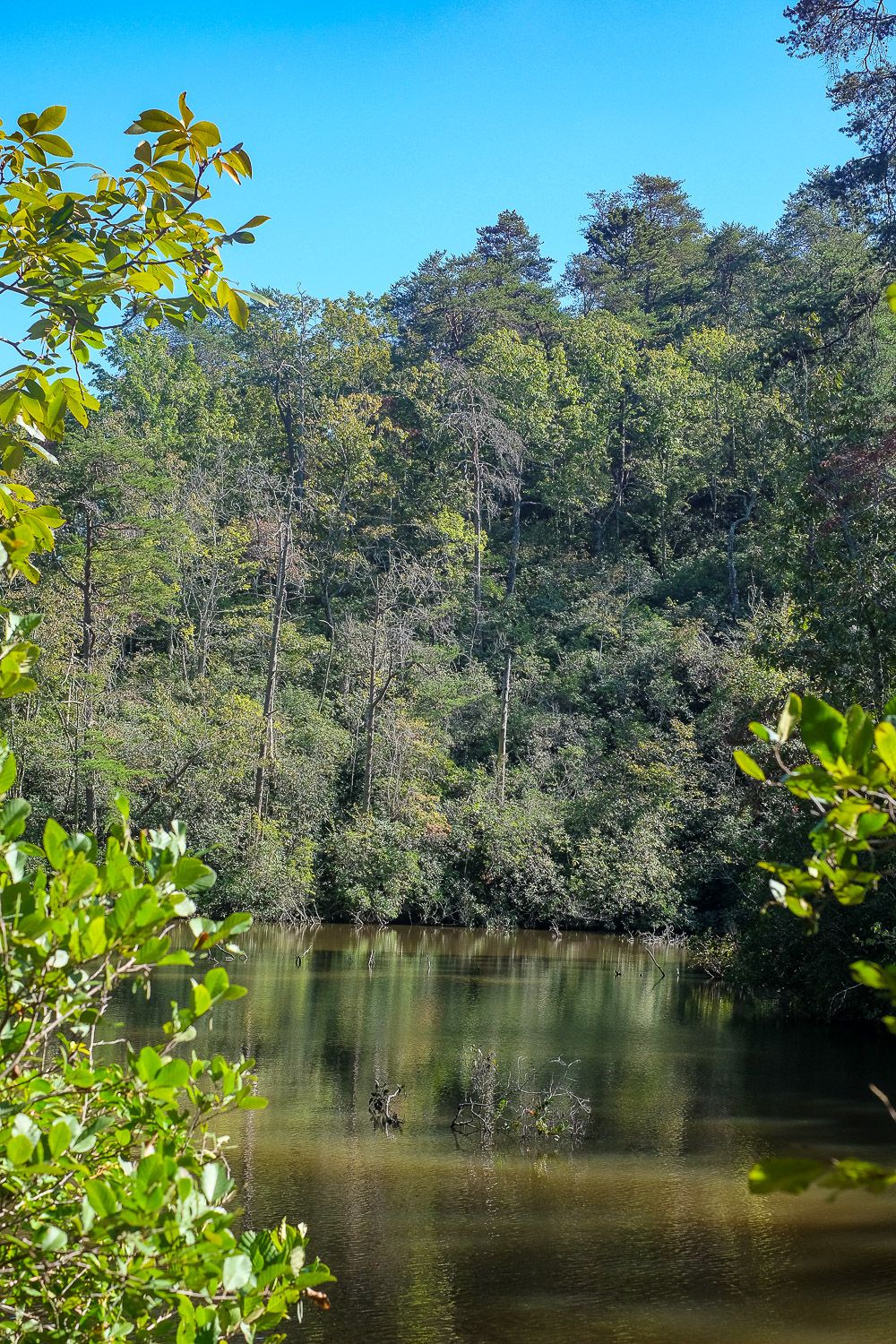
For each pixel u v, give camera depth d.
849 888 1.84
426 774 37.59
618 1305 7.34
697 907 33.16
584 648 45.53
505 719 37.84
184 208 3.23
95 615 33.72
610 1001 19.55
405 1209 8.95
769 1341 6.79
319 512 48.09
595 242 69.06
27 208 3.13
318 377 56.28
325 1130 11.00
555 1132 11.13
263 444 54.91
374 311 61.56
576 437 53.59
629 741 38.47
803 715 1.72
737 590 47.03
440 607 44.19
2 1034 2.34
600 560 51.03
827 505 19.39
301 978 21.42
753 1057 14.84
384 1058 14.21
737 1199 9.36
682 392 52.09
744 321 59.12
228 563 42.81
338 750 36.66
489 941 30.03
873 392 30.14
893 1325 7.07
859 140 28.73
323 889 33.72
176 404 56.75
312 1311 7.19
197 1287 2.23
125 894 2.25
